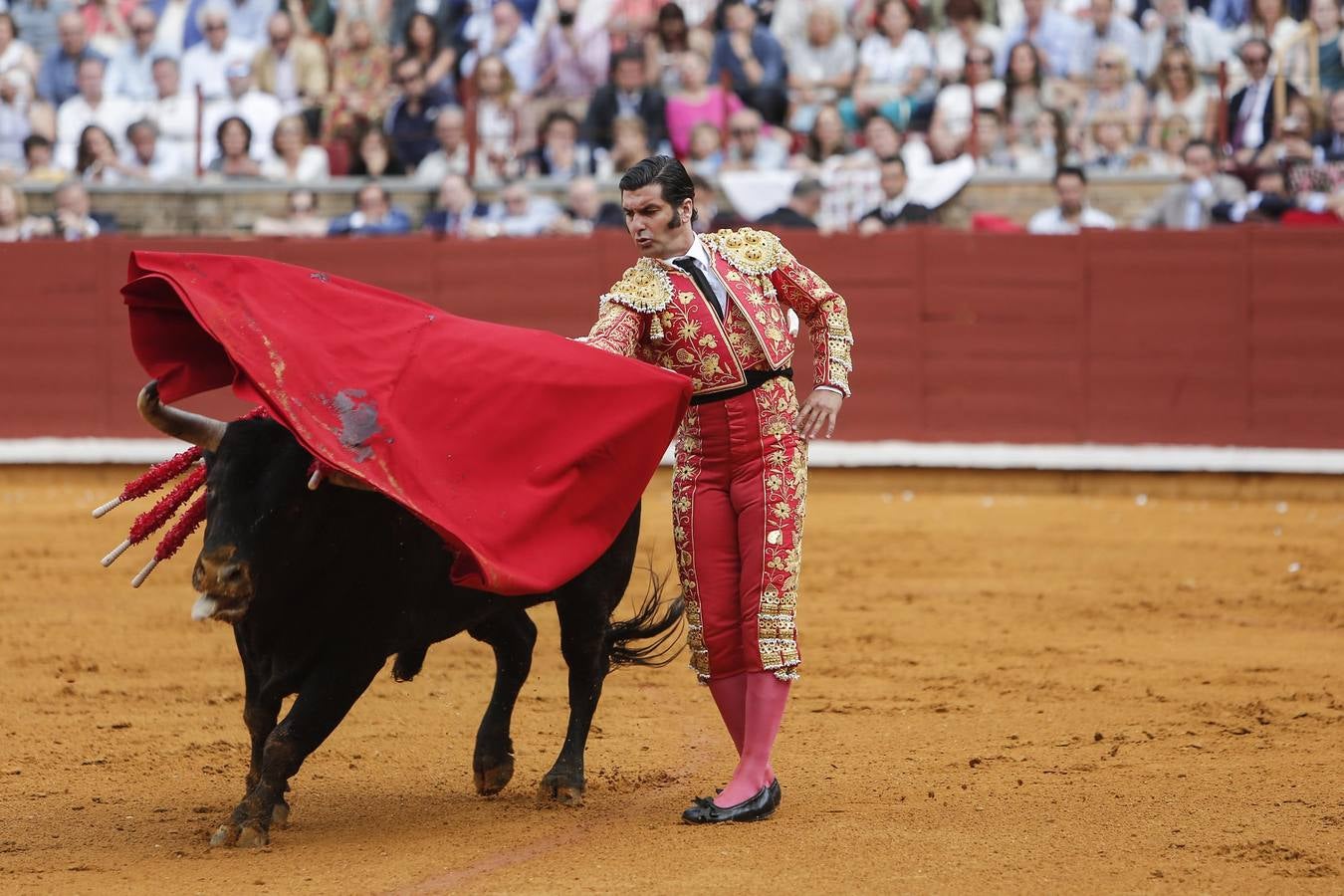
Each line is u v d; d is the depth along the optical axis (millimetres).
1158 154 27750
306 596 8109
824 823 8656
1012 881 7551
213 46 31094
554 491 8102
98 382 28469
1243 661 13609
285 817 8398
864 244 27078
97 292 28422
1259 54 27156
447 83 30094
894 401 27203
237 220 29578
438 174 29484
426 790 9656
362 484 7641
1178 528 22000
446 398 8039
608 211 28125
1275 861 7902
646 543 20891
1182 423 26406
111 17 31891
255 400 7707
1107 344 26594
